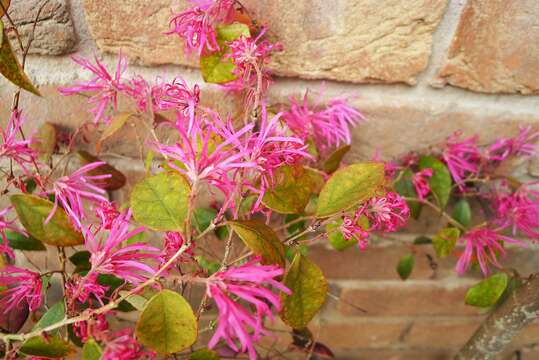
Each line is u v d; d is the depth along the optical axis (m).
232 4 0.34
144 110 0.36
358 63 0.38
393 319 0.55
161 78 0.37
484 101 0.41
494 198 0.45
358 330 0.56
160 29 0.36
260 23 0.36
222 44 0.34
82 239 0.31
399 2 0.36
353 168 0.30
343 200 0.30
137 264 0.28
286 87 0.39
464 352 0.48
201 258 0.40
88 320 0.26
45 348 0.28
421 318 0.55
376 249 0.49
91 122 0.39
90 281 0.29
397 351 0.58
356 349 0.58
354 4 0.36
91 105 0.39
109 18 0.35
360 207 0.31
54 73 0.37
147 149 0.41
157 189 0.26
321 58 0.38
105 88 0.35
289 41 0.37
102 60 0.37
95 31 0.36
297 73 0.38
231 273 0.25
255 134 0.29
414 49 0.38
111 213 0.29
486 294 0.42
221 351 0.47
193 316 0.25
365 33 0.37
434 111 0.41
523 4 0.36
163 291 0.25
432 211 0.47
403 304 0.54
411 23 0.36
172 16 0.35
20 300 0.32
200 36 0.33
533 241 0.45
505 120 0.41
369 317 0.55
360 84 0.39
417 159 0.43
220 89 0.39
